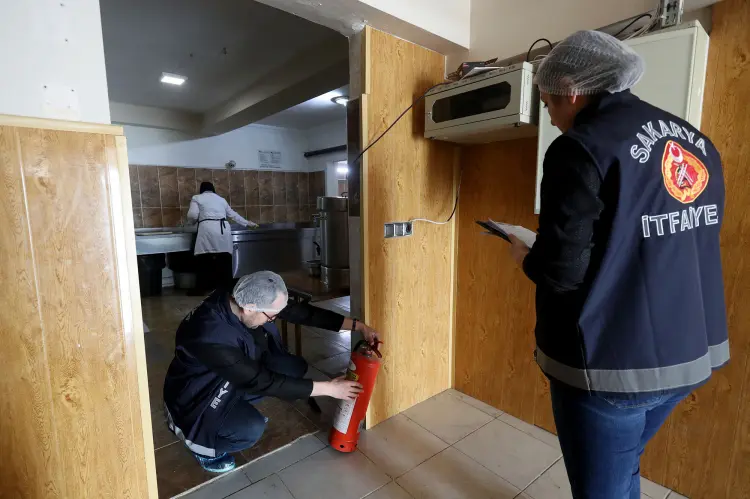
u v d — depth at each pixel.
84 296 1.10
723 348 1.00
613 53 0.88
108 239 1.12
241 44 2.99
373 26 1.74
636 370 0.84
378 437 1.93
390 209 1.92
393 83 1.85
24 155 0.98
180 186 5.44
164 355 2.91
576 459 0.97
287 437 1.94
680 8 1.25
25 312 1.02
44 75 0.99
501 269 2.07
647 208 0.82
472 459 1.78
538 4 1.69
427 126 1.91
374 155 1.81
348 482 1.64
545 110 1.50
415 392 2.20
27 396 1.04
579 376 0.89
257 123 5.99
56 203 1.03
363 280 1.86
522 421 2.06
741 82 1.28
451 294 2.30
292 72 3.34
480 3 1.92
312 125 6.23
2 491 1.04
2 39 0.93
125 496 1.23
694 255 0.87
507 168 1.98
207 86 4.01
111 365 1.16
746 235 1.32
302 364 2.03
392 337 2.03
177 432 1.73
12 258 0.99
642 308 0.83
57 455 1.10
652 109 0.91
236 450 1.74
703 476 1.49
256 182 6.14
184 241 4.64
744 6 1.25
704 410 1.47
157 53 3.16
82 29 1.04
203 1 2.37
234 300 1.60
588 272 0.85
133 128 5.02
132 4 2.39
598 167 0.80
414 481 1.65
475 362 2.26
